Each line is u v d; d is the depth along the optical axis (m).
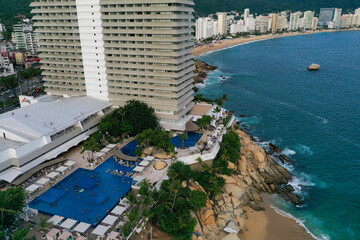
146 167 108.44
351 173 127.94
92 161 113.44
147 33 127.06
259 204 109.69
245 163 126.50
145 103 138.25
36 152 106.88
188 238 83.38
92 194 94.44
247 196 111.06
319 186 120.12
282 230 97.44
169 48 125.56
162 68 129.12
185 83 141.12
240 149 134.50
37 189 96.69
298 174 128.25
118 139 130.62
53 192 95.25
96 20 135.88
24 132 111.31
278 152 144.50
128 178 103.56
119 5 128.88
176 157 109.56
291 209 107.56
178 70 130.50
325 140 156.12
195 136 133.38
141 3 124.06
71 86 154.88
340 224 100.56
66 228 78.69
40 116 123.06
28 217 84.06
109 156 118.94
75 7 139.25
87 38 141.00
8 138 110.81
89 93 151.88
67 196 93.94
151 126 131.38
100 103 144.75
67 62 150.38
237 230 93.75
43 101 152.12
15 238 65.12
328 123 177.00
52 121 120.56
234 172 121.00
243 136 150.62
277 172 127.12
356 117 184.25
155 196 82.81
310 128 170.38
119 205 86.69
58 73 155.62
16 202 79.62
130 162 114.00
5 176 98.12
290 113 193.25
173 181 88.00
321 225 99.94
